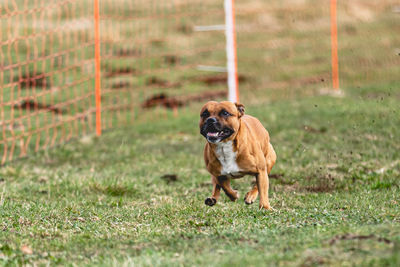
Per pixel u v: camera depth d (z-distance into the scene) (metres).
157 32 27.36
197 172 12.30
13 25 25.89
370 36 29.02
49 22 26.52
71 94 20.11
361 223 7.31
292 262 5.37
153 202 9.98
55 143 15.26
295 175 11.45
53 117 16.34
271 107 18.84
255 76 24.12
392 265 4.89
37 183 11.41
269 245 6.27
